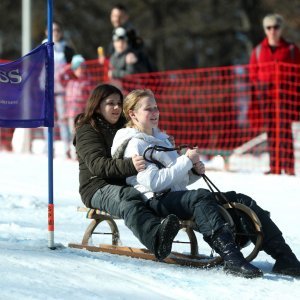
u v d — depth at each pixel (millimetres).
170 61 106875
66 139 38969
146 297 13336
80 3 104500
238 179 31141
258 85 33906
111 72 37312
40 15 101750
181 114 44938
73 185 29359
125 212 15695
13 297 12523
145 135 16297
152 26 104438
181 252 17594
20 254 15383
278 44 33656
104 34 104875
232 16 103250
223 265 15906
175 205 15648
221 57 105625
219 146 45219
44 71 16234
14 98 16031
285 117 33281
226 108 45750
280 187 29312
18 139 43281
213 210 15258
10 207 23641
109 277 14305
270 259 17500
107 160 16094
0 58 105250
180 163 15781
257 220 15492
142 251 16656
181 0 104375
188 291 13867
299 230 21531
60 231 19672
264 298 13719
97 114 17062
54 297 12766
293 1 96250
